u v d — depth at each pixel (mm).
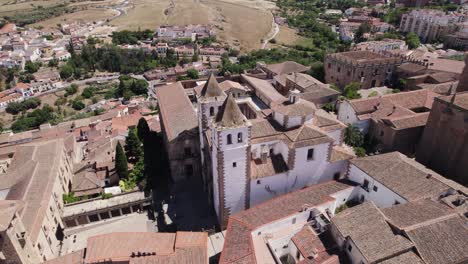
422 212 48656
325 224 51938
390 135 74125
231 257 47312
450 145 64375
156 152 85062
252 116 76688
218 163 55094
